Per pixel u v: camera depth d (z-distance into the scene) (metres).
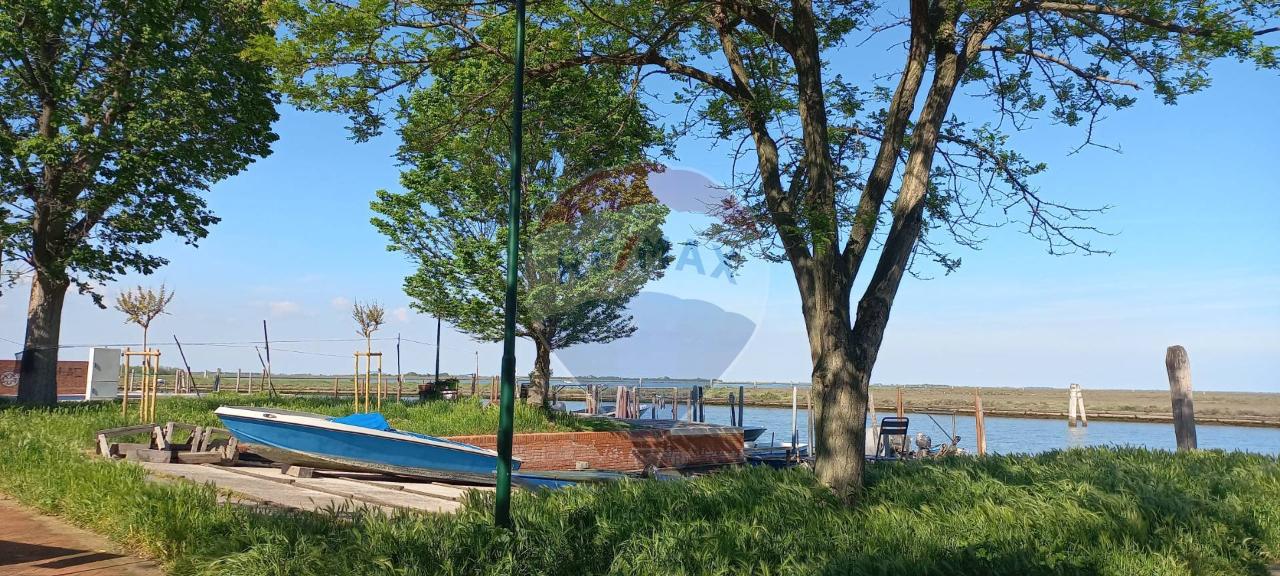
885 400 70.94
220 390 33.22
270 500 8.55
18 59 18.25
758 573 5.64
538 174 13.48
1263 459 11.48
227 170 21.33
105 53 19.17
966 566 5.72
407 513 7.07
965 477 8.78
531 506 7.23
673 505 7.35
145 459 12.10
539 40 9.30
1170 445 31.36
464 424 17.67
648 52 9.55
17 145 18.34
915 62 8.84
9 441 11.70
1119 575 5.68
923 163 8.74
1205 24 8.31
